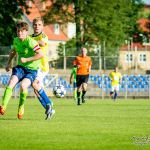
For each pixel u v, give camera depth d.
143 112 31.89
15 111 32.00
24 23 23.70
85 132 19.14
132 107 38.84
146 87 67.12
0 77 63.12
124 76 67.31
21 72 23.92
